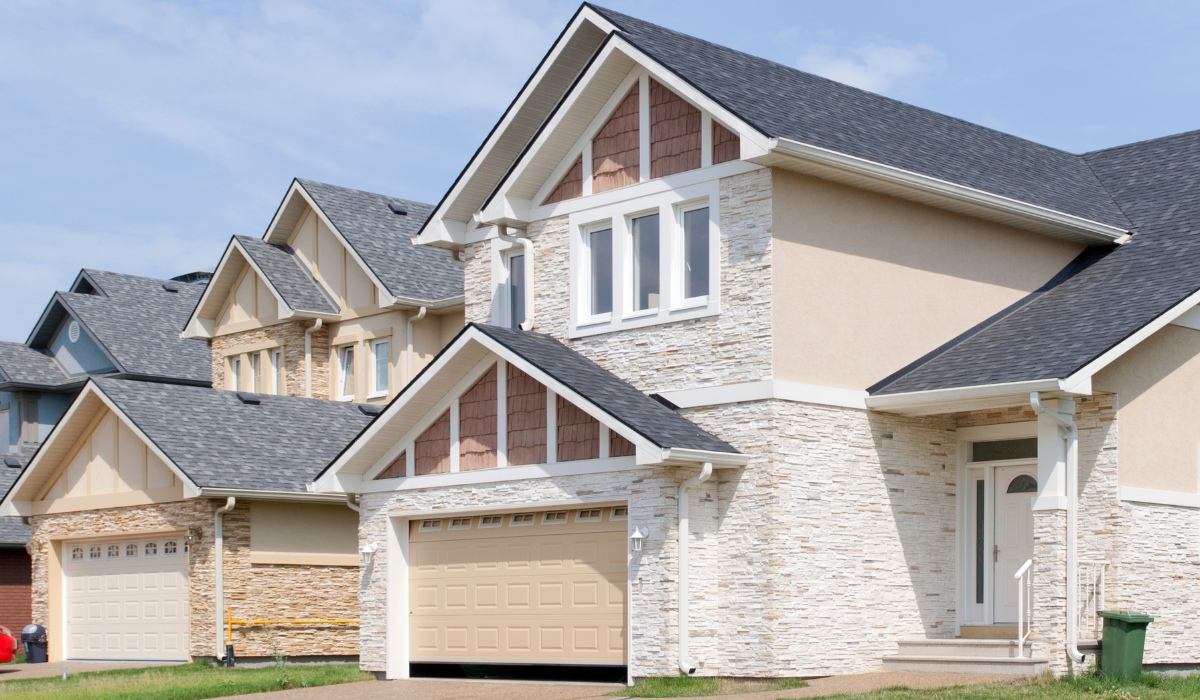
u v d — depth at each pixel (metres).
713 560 19.92
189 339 39.97
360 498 23.75
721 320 20.34
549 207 22.91
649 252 21.66
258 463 27.98
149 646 28.77
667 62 20.69
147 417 28.16
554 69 23.20
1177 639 20.25
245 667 26.39
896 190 21.08
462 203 24.38
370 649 23.19
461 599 22.50
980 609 21.61
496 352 21.09
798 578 19.66
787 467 19.72
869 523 20.61
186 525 27.67
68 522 30.39
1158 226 24.09
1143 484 20.02
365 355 33.59
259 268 34.25
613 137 22.09
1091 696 17.09
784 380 19.81
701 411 20.45
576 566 21.09
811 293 20.25
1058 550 19.22
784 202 20.06
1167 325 20.80
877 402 20.58
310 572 28.33
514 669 21.80
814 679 19.61
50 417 44.00
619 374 21.58
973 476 21.98
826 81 24.31
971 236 22.53
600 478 20.50
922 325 21.64
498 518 22.20
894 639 20.72
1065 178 25.56
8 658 28.98
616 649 20.44
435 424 22.78
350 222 34.22
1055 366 19.06
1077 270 23.80
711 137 20.70
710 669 19.69
